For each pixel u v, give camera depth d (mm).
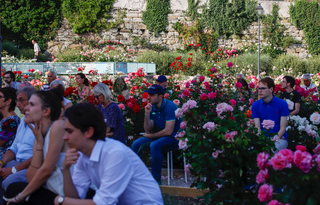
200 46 20594
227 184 3283
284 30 20984
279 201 2664
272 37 20844
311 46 20844
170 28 20891
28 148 3430
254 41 20906
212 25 20766
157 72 17594
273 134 3717
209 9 20703
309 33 20828
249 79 13766
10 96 4062
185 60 17859
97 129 2326
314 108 6168
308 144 4562
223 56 19125
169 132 4574
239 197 3271
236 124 3500
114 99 6098
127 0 20625
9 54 17234
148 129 4762
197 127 3623
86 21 20016
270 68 17797
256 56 17859
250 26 21000
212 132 3283
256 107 4629
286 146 4430
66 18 20203
